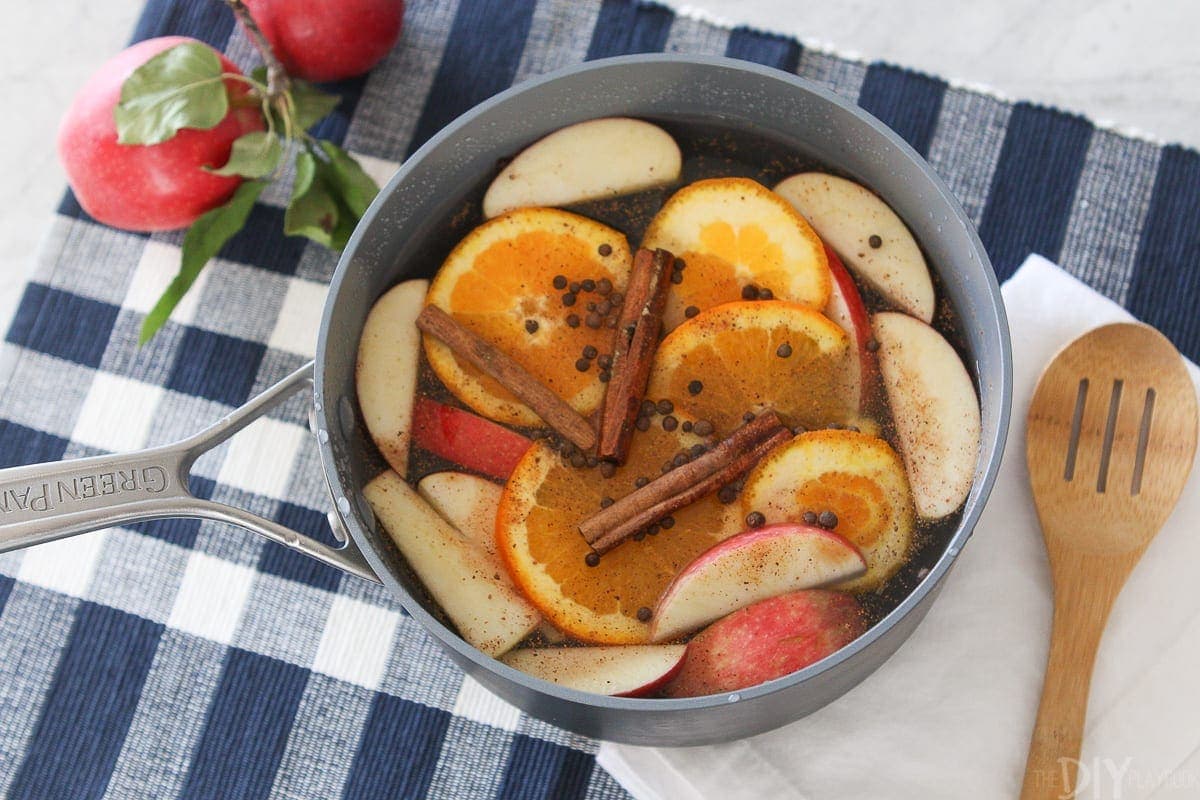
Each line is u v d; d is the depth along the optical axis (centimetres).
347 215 82
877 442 70
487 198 73
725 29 84
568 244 73
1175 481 73
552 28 85
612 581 69
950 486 70
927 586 64
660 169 73
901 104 83
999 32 86
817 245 71
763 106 72
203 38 85
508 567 70
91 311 82
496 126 72
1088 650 72
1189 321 80
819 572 69
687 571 69
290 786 77
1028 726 73
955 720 73
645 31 84
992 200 82
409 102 84
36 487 67
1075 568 73
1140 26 85
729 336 71
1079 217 81
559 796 77
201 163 80
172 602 79
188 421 81
